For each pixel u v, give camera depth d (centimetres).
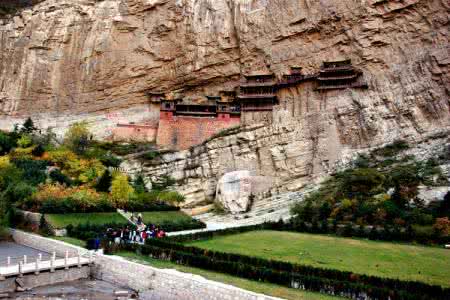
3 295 2823
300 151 6806
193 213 6612
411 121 6388
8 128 8369
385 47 6831
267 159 6981
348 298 2378
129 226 4462
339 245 3881
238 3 7950
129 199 5675
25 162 6412
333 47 7219
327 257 3300
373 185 5400
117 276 3194
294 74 7331
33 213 4447
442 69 6366
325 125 6769
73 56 8481
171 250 3303
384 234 4203
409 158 5928
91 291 2992
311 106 7050
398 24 6762
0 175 5341
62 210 4534
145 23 8350
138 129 7925
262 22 7719
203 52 8062
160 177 7225
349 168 6250
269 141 7056
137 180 6819
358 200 5109
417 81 6494
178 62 8219
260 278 2717
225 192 6550
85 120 8269
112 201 5288
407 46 6694
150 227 4388
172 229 4919
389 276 2705
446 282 2581
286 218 5438
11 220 4531
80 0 8638
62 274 3212
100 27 8444
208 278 2741
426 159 5759
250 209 6475
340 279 2566
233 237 4347
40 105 8456
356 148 6562
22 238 4216
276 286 2594
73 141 7538
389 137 6425
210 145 7244
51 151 7075
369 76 6838
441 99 6312
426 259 3297
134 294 2953
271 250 3572
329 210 5084
